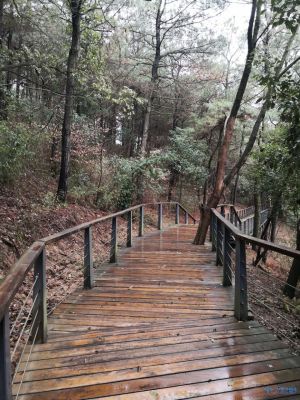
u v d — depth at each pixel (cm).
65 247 768
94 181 1227
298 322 520
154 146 2039
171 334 336
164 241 922
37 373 266
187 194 2125
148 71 1599
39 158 1045
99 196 1209
